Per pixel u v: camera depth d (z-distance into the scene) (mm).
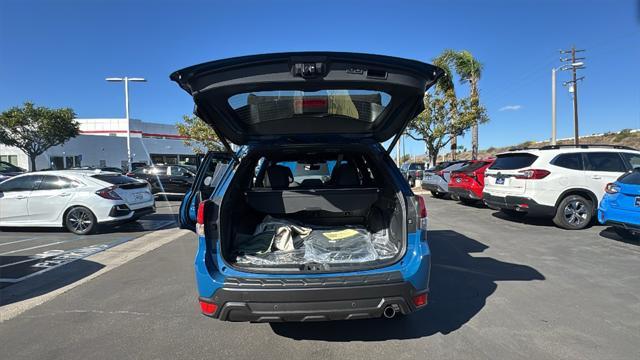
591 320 3947
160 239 8531
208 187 4559
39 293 5035
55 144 33625
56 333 3830
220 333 3789
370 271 3221
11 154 36500
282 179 4723
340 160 4977
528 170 8812
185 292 4984
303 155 4949
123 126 50750
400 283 3133
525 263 5992
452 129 20609
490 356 3281
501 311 4199
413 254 3377
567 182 8586
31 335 3793
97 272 5961
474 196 12281
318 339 3643
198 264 3250
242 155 3861
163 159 50250
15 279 5664
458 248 6992
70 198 9141
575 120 31312
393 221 3768
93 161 41656
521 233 8297
